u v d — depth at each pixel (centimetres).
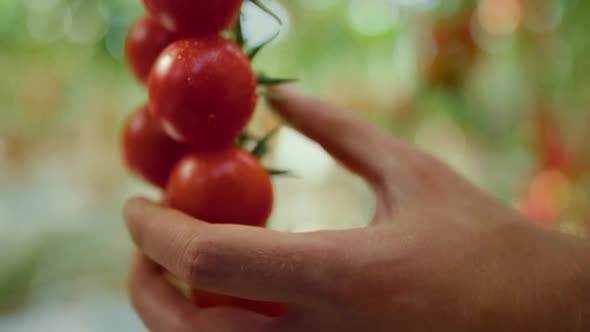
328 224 66
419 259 20
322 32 66
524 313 20
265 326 20
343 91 66
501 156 62
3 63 59
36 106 60
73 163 65
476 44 52
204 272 18
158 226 20
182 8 20
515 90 61
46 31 57
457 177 24
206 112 20
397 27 66
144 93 63
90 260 62
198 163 21
